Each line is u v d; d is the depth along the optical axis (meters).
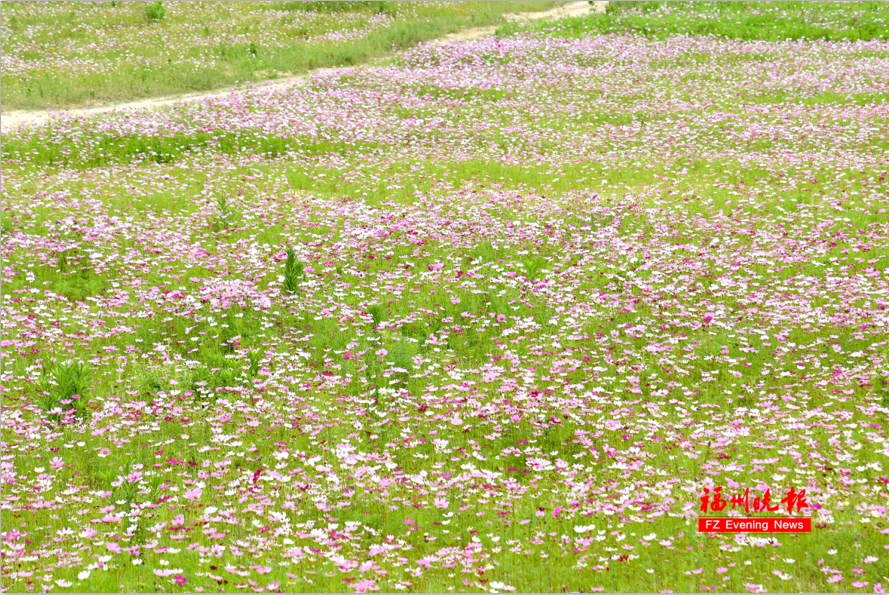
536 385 10.17
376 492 7.73
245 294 12.83
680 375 10.42
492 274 13.82
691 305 12.44
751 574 6.32
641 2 41.59
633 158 21.03
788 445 8.52
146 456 8.52
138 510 6.89
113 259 14.57
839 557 6.45
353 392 10.20
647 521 7.18
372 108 26.09
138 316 12.33
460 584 6.17
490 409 9.28
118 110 25.70
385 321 12.06
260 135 22.91
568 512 7.37
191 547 6.60
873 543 6.59
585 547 6.62
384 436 9.07
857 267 13.46
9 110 25.91
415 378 10.54
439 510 7.48
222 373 10.16
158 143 22.31
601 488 7.64
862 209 15.95
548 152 22.06
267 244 15.09
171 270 14.16
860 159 19.31
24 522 6.98
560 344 11.32
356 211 16.84
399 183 19.27
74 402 9.37
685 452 8.27
